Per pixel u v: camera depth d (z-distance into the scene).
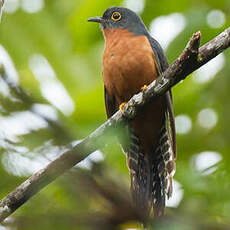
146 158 11.47
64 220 6.89
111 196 7.16
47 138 7.64
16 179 7.23
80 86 13.32
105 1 13.25
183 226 7.31
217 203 9.79
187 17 12.82
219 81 13.19
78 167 7.46
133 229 7.65
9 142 7.33
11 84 8.12
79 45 13.43
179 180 10.41
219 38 8.12
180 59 8.33
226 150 12.69
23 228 6.87
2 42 12.63
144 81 11.23
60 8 13.34
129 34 11.84
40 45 12.93
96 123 12.33
